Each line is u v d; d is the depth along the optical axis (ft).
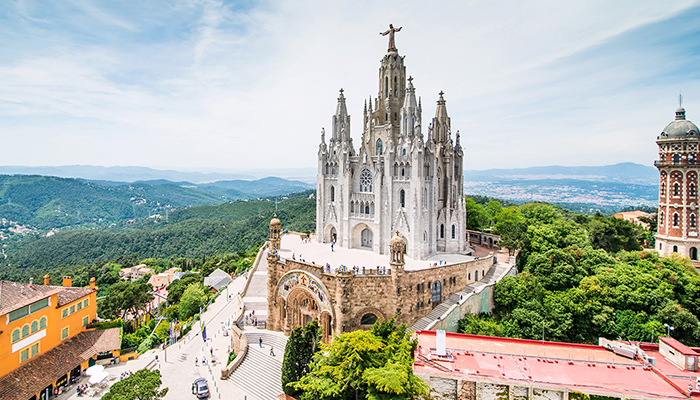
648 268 294.05
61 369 231.71
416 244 292.61
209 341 284.82
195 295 377.50
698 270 333.62
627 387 130.72
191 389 219.20
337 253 319.27
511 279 273.95
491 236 356.38
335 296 237.86
